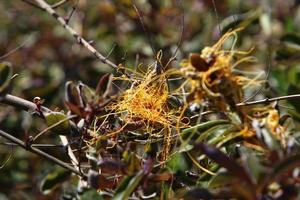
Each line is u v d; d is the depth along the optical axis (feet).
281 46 2.90
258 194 1.78
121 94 2.16
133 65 3.26
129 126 2.17
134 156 2.00
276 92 2.84
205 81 1.93
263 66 2.95
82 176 2.18
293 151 1.85
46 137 3.05
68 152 2.26
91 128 2.24
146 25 3.38
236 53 2.18
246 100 2.22
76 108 2.08
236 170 1.78
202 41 3.37
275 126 1.95
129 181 1.94
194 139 2.05
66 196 2.36
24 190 2.91
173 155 2.10
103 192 2.10
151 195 2.07
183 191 1.96
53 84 3.31
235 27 2.60
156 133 2.22
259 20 3.30
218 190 1.82
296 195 1.78
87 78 3.37
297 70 2.91
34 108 2.32
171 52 3.16
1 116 3.12
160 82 2.16
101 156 2.14
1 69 2.19
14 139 2.26
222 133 2.02
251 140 1.96
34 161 3.01
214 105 1.95
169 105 2.20
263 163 1.86
